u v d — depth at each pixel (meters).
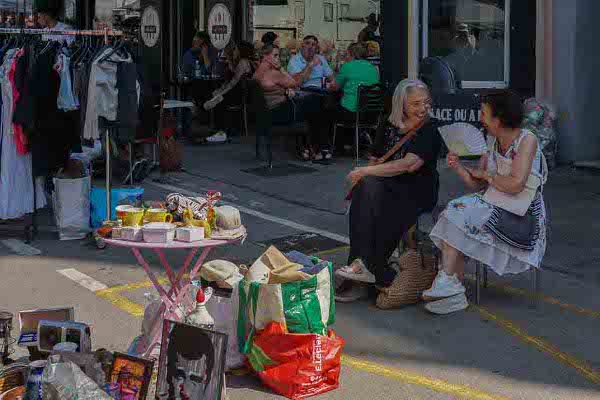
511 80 11.55
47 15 9.73
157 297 5.30
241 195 9.82
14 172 7.89
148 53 14.73
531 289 6.62
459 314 6.06
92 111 7.32
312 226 8.52
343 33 14.27
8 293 6.53
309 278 4.85
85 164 8.61
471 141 6.19
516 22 11.46
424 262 6.21
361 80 11.40
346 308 6.20
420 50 11.32
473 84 11.39
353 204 6.25
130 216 4.98
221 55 14.72
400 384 4.95
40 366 4.37
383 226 6.20
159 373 4.32
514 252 6.01
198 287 5.08
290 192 9.94
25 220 7.98
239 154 12.25
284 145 13.02
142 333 5.08
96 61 7.25
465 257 6.38
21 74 7.51
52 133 7.75
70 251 7.66
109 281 6.84
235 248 7.76
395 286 6.11
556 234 8.15
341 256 7.52
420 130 6.31
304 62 12.68
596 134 11.33
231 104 13.52
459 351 5.43
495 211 5.96
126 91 7.34
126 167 10.20
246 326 4.93
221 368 4.19
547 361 5.28
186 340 4.28
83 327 4.68
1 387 4.40
